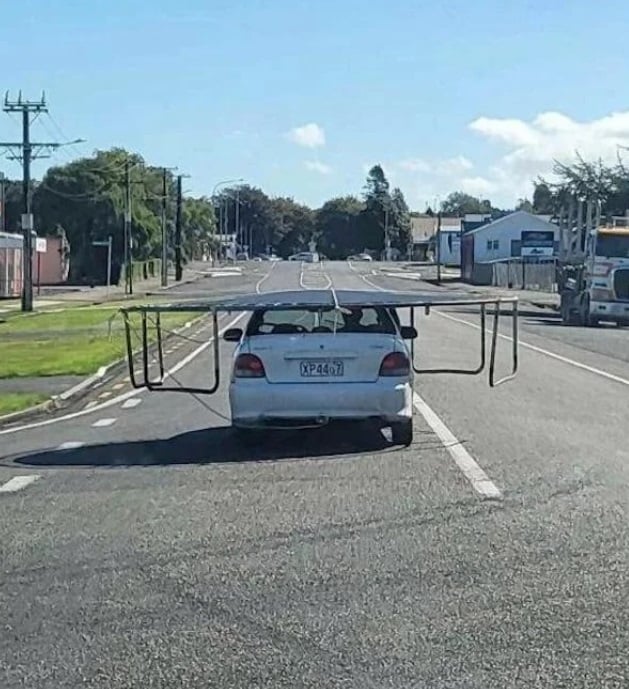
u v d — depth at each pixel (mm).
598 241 43656
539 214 124688
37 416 18219
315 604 7812
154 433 15961
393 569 8688
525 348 31484
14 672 6590
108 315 47000
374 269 123125
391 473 12641
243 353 13938
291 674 6496
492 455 13773
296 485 12008
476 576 8477
